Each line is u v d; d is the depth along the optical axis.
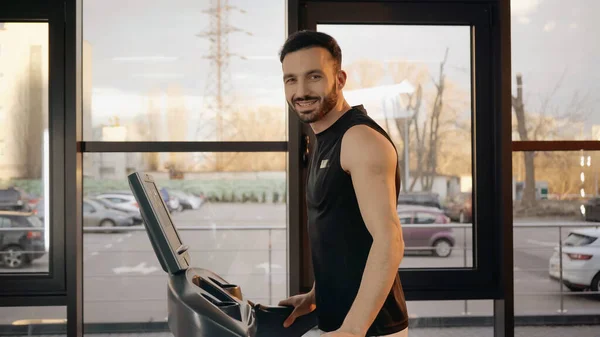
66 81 3.18
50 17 3.21
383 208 1.51
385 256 1.48
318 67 1.58
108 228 3.59
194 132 3.37
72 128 3.17
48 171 3.28
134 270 3.67
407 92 3.35
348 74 3.33
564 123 3.38
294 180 3.18
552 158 3.39
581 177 3.39
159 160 3.40
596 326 3.41
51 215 3.21
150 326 3.70
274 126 3.39
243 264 3.47
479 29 3.32
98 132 3.35
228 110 3.38
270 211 3.45
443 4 3.31
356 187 1.54
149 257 3.67
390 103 3.35
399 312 1.72
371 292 1.47
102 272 3.64
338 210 1.63
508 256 3.23
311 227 1.72
